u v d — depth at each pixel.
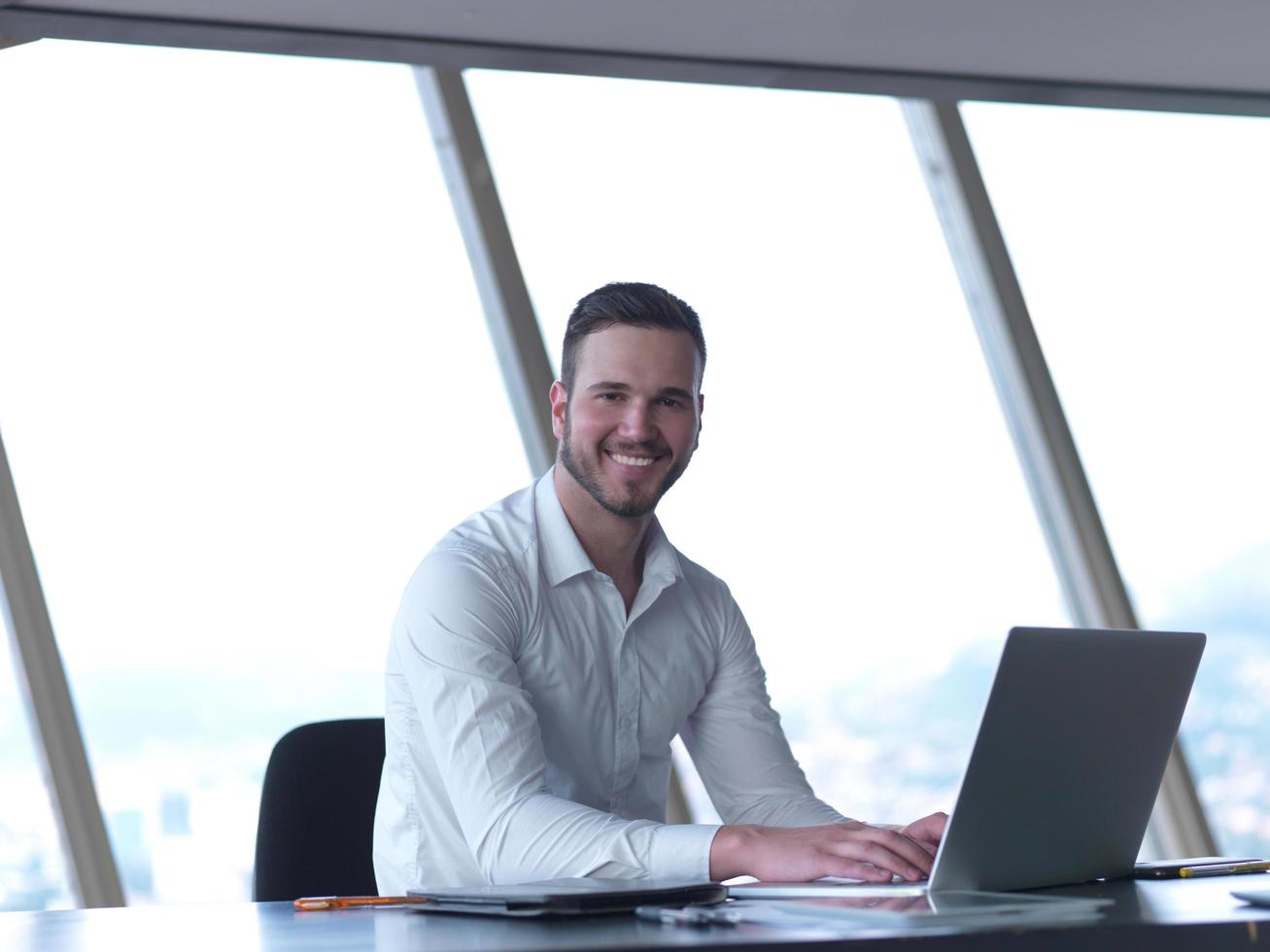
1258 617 4.04
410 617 1.92
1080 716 1.51
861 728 3.64
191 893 3.14
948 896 1.38
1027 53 3.14
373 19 2.76
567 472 2.07
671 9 2.82
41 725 3.08
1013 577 3.88
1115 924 1.14
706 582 2.27
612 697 2.11
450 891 1.48
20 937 1.41
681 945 1.03
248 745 3.22
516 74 3.69
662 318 2.02
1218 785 3.92
